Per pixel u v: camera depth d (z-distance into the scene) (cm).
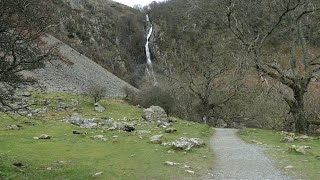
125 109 4991
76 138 2503
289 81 2972
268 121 4197
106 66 16525
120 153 1950
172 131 3034
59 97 4975
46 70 7200
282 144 2319
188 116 5459
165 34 16325
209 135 3052
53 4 1571
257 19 3114
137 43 19788
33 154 1889
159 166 1592
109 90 8069
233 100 5653
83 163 1681
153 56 17288
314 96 3781
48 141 2339
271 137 2745
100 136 2527
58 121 3381
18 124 2978
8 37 1212
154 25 18512
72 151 2011
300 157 1781
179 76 6016
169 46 13500
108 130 2956
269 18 3072
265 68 3048
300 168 1508
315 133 3503
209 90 5384
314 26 3131
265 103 4206
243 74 3509
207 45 5809
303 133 2998
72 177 1404
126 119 3953
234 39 3397
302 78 2972
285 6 2917
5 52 1225
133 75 15212
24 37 1260
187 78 5769
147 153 1925
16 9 1200
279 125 3919
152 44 17588
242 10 3117
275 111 4031
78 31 18325
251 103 4994
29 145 2159
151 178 1383
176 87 5659
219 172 1474
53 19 1418
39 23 1299
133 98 6003
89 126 3141
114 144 2277
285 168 1513
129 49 19800
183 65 6356
